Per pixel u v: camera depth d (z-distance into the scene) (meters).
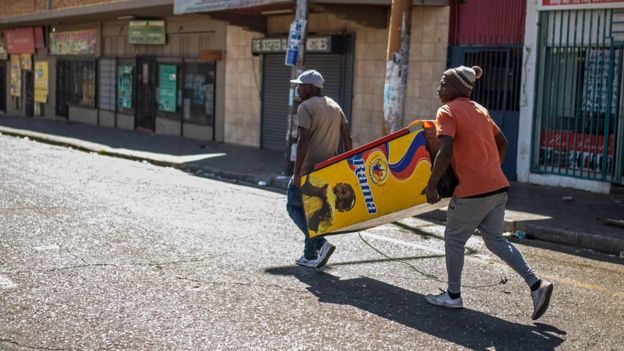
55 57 30.80
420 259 7.53
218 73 20.86
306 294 6.11
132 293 5.93
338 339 5.07
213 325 5.26
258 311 5.61
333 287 6.35
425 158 5.99
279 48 17.78
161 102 23.67
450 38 14.16
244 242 7.97
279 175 13.99
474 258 7.68
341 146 16.56
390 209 6.26
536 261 7.85
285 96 18.45
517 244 8.91
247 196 11.77
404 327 5.38
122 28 25.75
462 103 5.62
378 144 6.27
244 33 19.75
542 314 5.54
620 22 11.73
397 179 6.18
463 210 5.63
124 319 5.32
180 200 10.84
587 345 5.15
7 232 7.90
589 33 12.14
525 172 13.18
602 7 11.90
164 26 23.06
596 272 7.40
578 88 12.40
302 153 6.68
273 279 6.51
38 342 4.82
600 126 12.14
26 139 21.77
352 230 6.69
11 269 6.45
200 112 21.80
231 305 5.73
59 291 5.91
